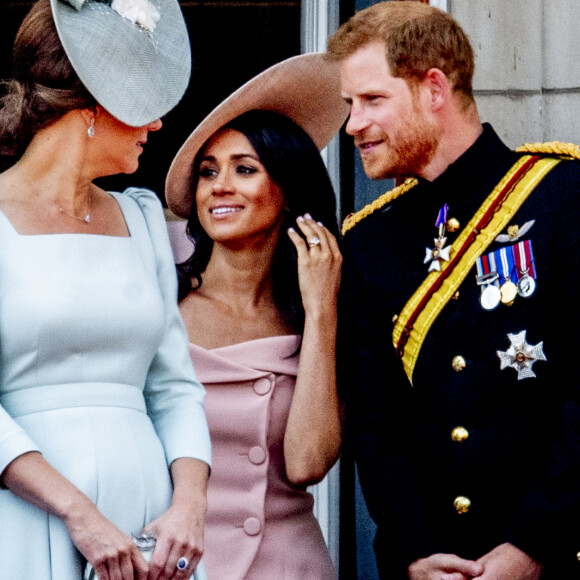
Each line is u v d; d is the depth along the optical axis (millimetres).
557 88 14758
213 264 13539
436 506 11523
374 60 11625
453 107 11695
